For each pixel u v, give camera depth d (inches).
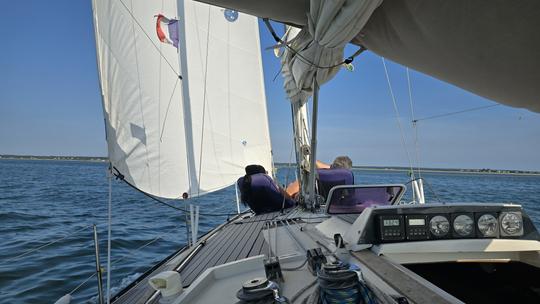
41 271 186.1
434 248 73.6
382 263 66.3
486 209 77.0
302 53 91.3
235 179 269.9
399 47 58.4
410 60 61.1
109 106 139.6
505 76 51.9
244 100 278.2
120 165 140.3
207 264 94.0
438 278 87.7
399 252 72.7
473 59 50.3
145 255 217.8
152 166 160.6
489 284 85.0
